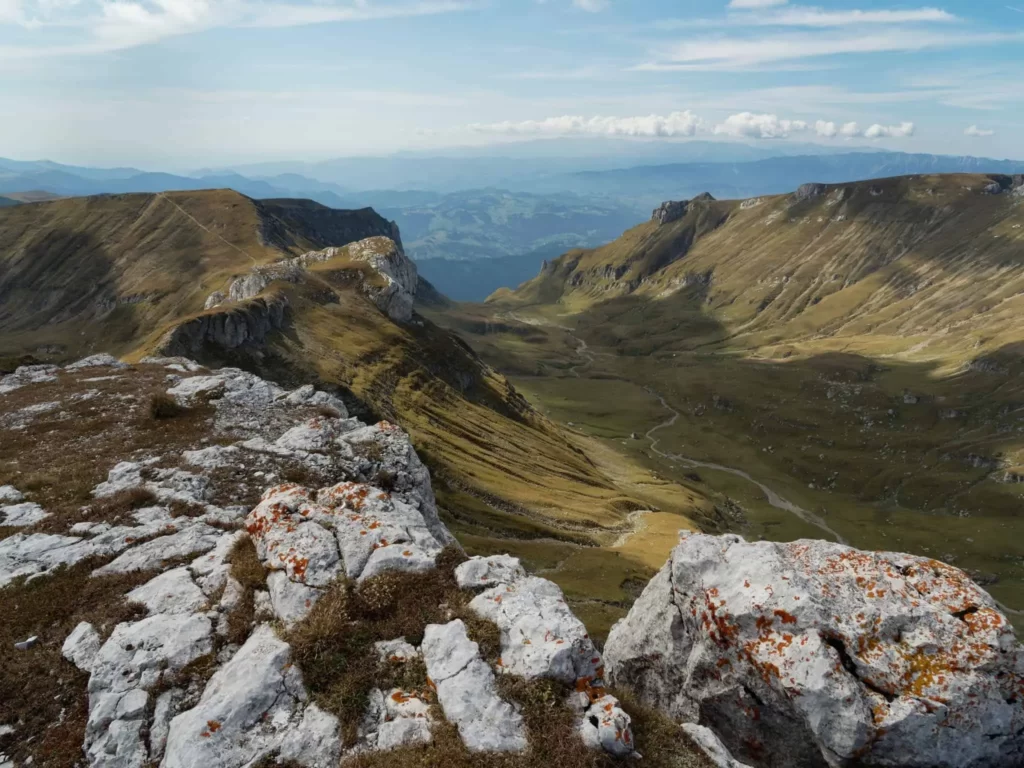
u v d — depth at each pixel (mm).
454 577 20531
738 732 19531
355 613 18703
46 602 20344
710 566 21422
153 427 39438
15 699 16609
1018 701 16641
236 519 26766
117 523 25781
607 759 14766
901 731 16219
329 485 31547
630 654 23719
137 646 17844
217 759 14156
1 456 34500
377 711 15820
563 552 101438
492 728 15148
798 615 18328
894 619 18062
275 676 16188
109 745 15016
